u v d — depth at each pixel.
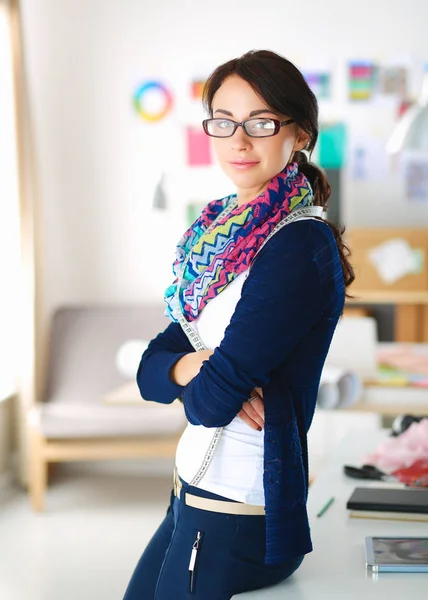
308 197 1.53
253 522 1.48
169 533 1.65
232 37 4.78
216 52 4.79
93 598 3.14
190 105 4.82
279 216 1.48
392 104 4.74
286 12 4.74
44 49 4.85
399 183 4.78
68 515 4.14
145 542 3.74
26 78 4.51
